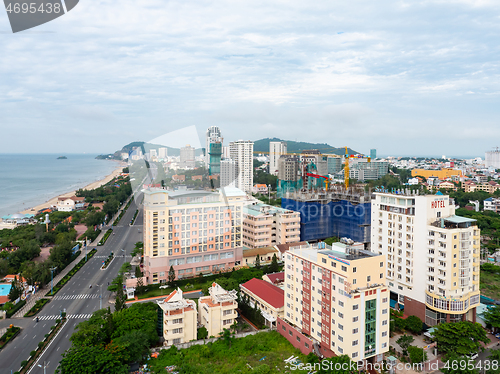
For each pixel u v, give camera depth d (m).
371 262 70.81
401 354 80.50
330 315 72.50
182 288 114.25
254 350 78.94
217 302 86.81
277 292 97.38
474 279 91.94
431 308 90.62
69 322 95.12
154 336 79.44
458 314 87.69
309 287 79.19
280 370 71.44
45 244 172.88
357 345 69.19
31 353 77.56
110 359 66.25
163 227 115.44
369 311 70.19
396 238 101.69
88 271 137.88
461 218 92.88
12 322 94.94
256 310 92.94
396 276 102.19
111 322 80.25
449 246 87.50
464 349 75.44
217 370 71.44
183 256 119.12
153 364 73.31
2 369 73.38
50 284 123.12
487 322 90.38
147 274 117.88
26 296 111.88
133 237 192.12
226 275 121.31
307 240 169.62
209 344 80.94
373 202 109.81
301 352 78.88
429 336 86.31
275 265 127.38
